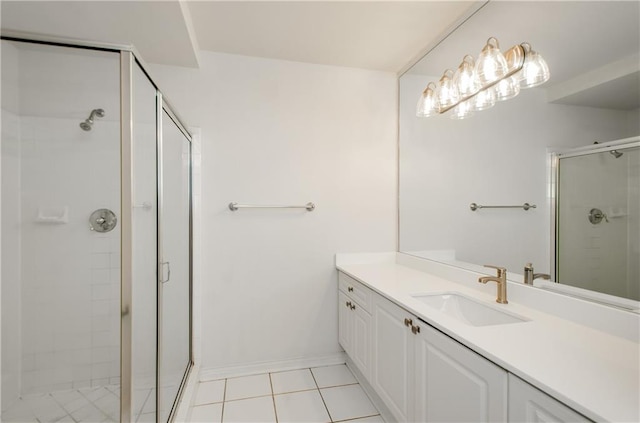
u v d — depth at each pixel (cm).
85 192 172
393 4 160
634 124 98
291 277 221
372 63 225
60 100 164
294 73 220
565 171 121
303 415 169
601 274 107
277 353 219
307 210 223
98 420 156
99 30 160
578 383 72
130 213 103
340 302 224
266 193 215
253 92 213
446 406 109
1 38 100
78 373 170
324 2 157
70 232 171
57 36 101
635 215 97
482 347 92
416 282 176
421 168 212
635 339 95
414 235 220
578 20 115
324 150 226
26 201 165
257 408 175
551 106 125
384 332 157
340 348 230
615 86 103
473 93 159
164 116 141
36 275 167
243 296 212
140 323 112
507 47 144
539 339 98
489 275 157
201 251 205
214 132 206
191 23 173
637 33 98
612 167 104
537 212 132
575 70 116
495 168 155
